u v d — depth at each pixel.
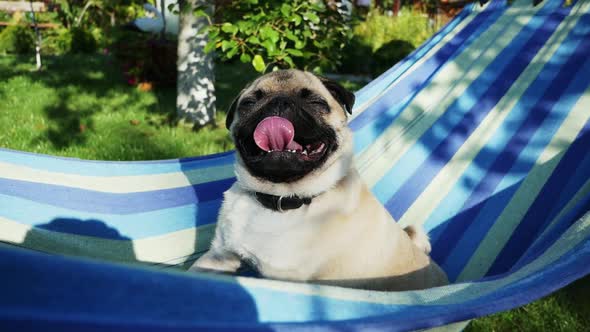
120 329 0.58
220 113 2.88
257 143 0.92
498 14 1.54
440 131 1.33
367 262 0.94
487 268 1.08
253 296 0.66
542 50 1.40
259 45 1.69
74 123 2.50
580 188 1.10
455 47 1.51
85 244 1.06
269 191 0.94
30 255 0.58
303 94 0.97
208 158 1.33
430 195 1.24
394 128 1.36
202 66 2.53
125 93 3.38
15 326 0.53
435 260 1.12
